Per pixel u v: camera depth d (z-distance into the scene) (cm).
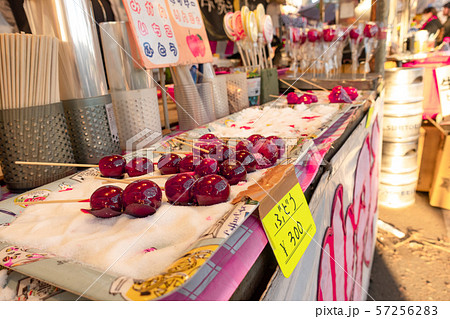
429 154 319
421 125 321
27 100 80
